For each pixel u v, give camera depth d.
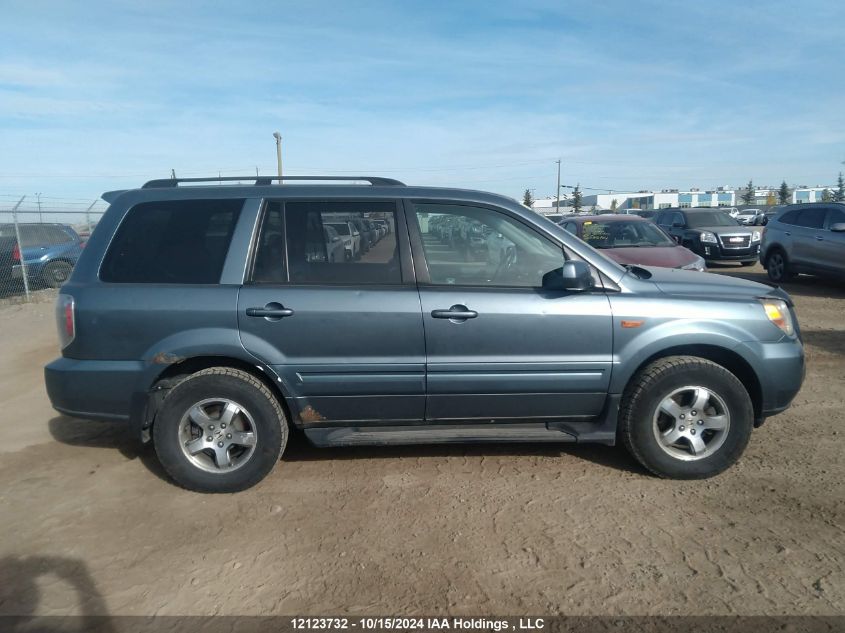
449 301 4.13
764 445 4.89
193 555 3.53
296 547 3.58
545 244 4.33
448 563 3.40
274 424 4.17
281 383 4.14
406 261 4.23
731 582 3.19
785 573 3.25
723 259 17.03
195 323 4.10
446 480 4.38
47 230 16.70
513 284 4.27
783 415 5.53
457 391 4.20
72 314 4.16
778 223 14.16
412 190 4.38
